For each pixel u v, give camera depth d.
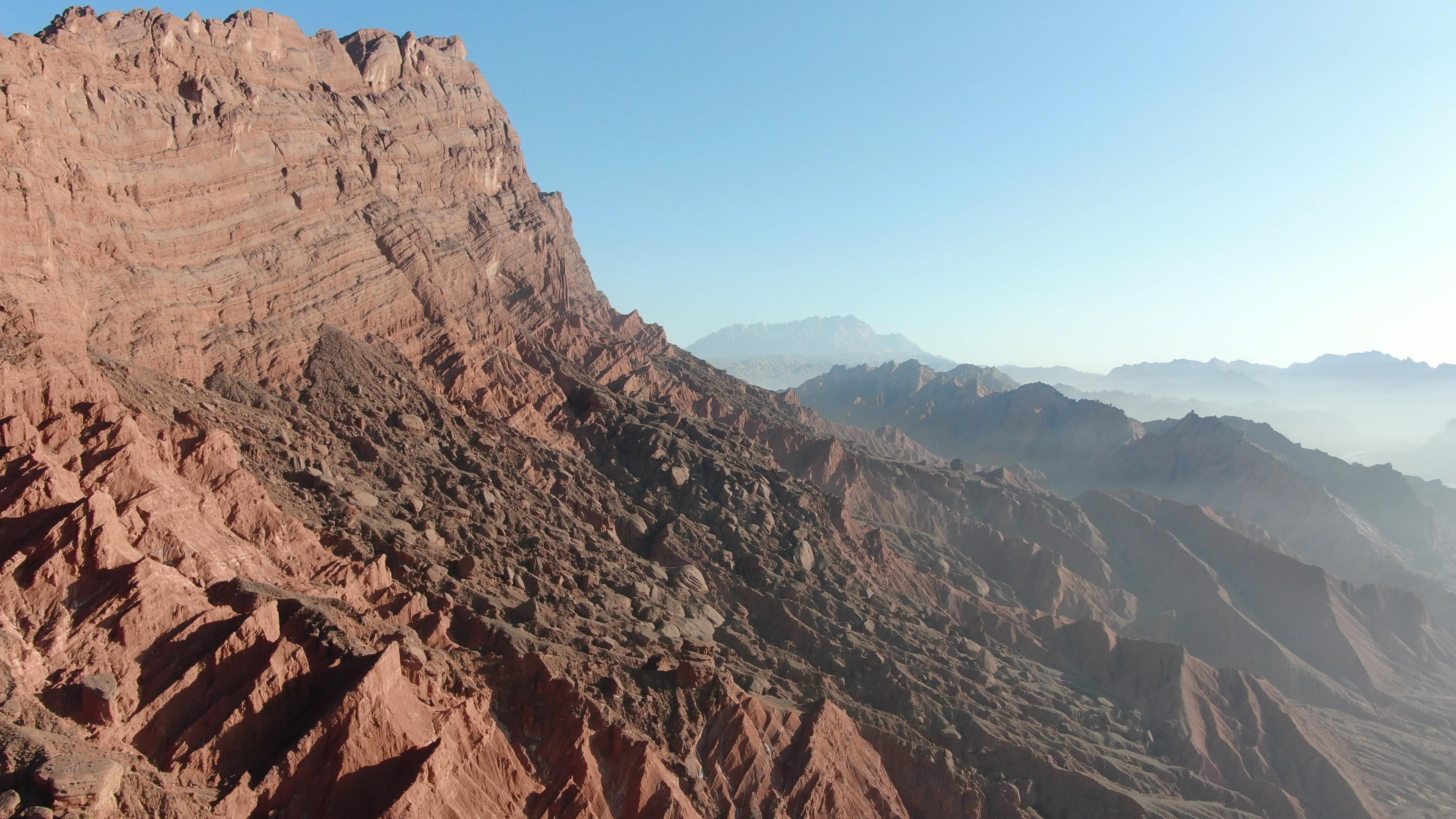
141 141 83.31
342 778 42.59
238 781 40.75
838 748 67.88
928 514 154.38
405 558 68.06
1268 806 82.94
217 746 41.50
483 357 119.00
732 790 60.88
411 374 103.12
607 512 101.06
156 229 82.88
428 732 48.44
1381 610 133.88
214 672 43.53
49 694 38.97
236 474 59.72
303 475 72.75
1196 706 93.31
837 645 88.69
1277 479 188.50
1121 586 144.62
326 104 115.69
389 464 84.06
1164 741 89.25
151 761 39.91
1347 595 135.38
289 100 107.25
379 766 44.28
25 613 41.19
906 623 100.00
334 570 60.03
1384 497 198.25
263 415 79.31
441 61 146.00
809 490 124.00
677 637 77.62
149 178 83.06
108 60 83.62
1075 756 81.56
